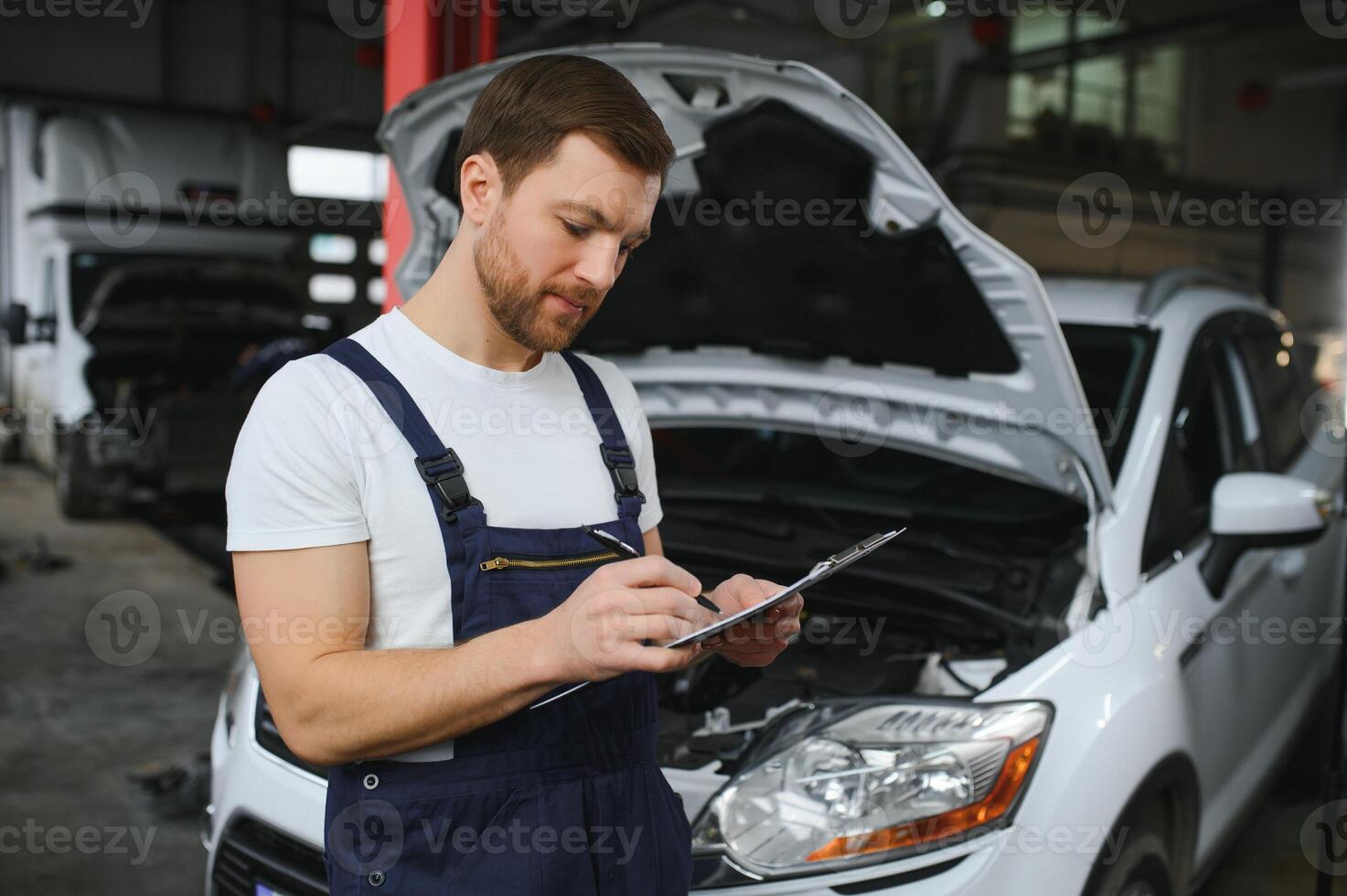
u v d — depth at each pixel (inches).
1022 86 383.9
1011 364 68.9
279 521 33.6
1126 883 61.2
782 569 76.5
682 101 61.0
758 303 76.9
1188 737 67.1
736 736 60.4
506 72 35.6
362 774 35.2
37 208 268.7
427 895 34.7
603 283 35.1
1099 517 71.9
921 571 74.4
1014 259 60.4
